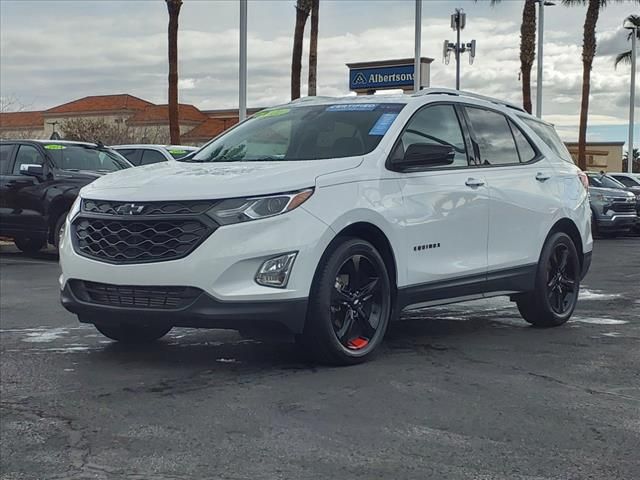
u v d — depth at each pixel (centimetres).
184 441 424
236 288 518
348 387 521
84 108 6262
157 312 527
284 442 421
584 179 825
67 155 1336
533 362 597
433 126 665
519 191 713
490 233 681
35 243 1469
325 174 562
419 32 2503
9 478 380
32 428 449
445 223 638
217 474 381
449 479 373
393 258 599
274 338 547
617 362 600
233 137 691
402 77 3173
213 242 516
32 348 645
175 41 2528
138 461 398
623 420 459
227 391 513
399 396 502
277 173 553
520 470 384
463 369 572
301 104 710
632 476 378
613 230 2173
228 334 696
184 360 599
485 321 779
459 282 652
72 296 564
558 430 441
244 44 2089
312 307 545
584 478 376
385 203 591
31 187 1290
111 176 610
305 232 535
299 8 2725
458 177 659
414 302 622
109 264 539
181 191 536
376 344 591
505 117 751
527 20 3391
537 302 733
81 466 393
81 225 568
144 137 4425
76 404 491
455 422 453
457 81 2927
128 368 577
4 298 916
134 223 536
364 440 423
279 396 501
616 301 927
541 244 731
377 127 632
